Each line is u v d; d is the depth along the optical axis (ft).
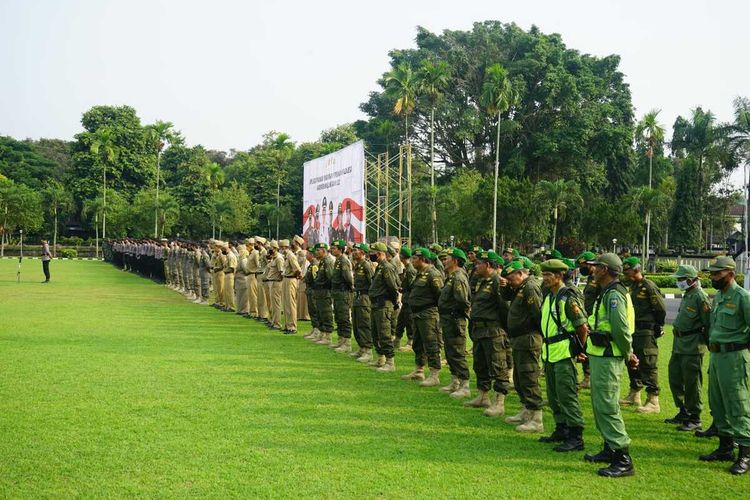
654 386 27.12
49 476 17.47
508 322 24.22
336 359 36.40
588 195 178.70
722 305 20.84
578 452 21.08
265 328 48.42
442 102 174.70
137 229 200.34
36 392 26.32
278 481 17.44
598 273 20.33
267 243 54.54
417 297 30.99
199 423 22.65
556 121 177.37
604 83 190.29
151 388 27.58
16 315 50.93
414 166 183.01
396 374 32.99
